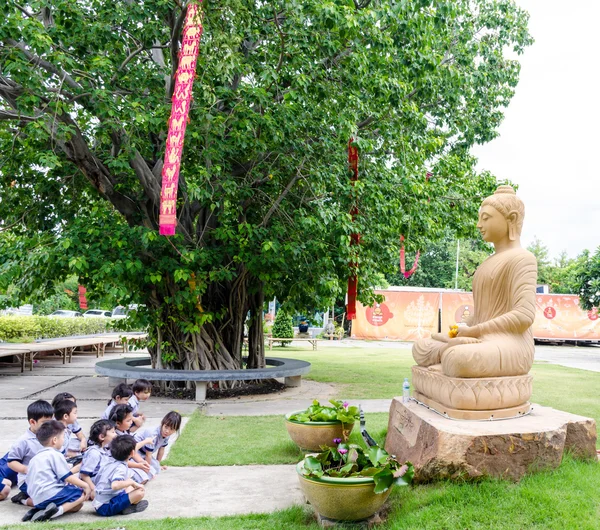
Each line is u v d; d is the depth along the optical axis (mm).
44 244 9852
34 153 10258
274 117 9305
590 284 20547
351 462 4555
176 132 6988
